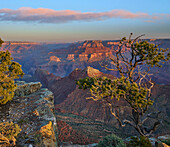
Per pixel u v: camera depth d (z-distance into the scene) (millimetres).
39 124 11203
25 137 9375
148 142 8203
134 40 12195
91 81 12406
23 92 18875
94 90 10812
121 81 11344
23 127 10617
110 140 10930
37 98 17266
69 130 35469
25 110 13773
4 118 11953
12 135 8602
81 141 27438
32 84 20328
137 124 12523
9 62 14102
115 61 12734
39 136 9508
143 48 11719
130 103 11570
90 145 15875
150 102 10930
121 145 9969
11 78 14227
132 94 10852
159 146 9008
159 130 45969
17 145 8500
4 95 13688
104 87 10789
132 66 12398
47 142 9312
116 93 10844
